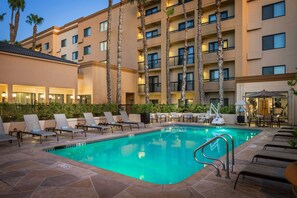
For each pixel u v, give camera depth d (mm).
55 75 17531
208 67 22391
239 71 19766
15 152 6836
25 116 9414
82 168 5168
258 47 20109
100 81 21281
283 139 8727
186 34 20500
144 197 3605
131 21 26703
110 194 3709
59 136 10195
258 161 5688
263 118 14898
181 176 5781
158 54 25516
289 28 18719
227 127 14320
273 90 15641
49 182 4250
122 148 9273
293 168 1682
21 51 16625
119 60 19844
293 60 18516
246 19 20594
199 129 14672
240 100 15422
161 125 15586
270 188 3982
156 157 7781
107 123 12383
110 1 19984
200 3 19484
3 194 3695
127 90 24500
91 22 30250
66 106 12242
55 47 35438
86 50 31000
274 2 19375
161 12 24375
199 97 20266
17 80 15258
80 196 3619
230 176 4641
